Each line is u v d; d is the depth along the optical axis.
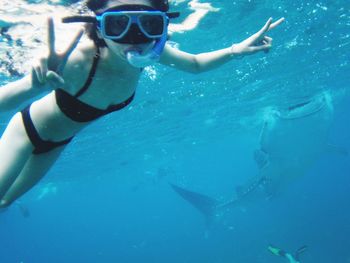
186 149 46.97
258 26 13.27
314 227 36.41
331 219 37.75
